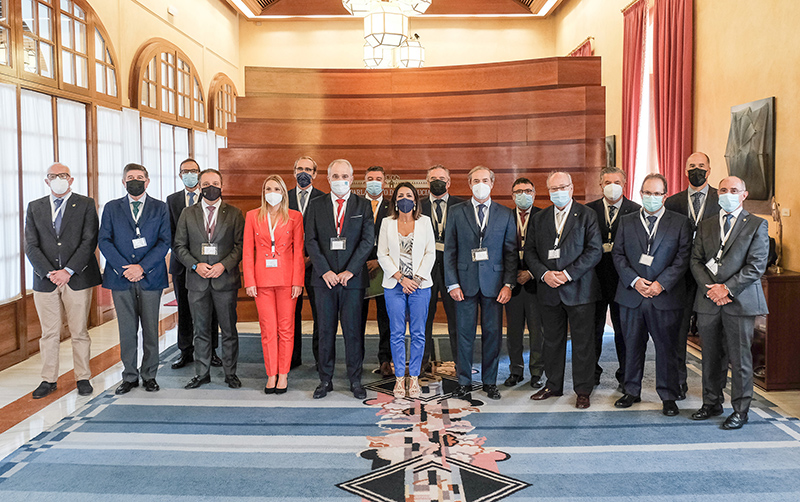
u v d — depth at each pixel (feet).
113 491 9.28
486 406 13.11
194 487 9.39
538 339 14.58
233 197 21.58
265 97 21.42
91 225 14.23
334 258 13.56
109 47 22.86
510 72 20.21
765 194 16.69
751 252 11.37
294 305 14.23
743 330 11.53
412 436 11.41
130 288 14.11
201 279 14.28
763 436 11.28
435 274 15.17
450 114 20.81
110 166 22.62
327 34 40.83
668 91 22.81
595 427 11.80
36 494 9.20
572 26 36.91
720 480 9.48
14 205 16.99
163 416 12.55
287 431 11.69
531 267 13.33
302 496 9.08
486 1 38.88
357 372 13.79
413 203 13.24
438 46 40.70
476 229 13.30
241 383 14.79
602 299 13.55
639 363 12.86
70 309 14.06
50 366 14.14
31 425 12.11
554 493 9.11
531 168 20.10
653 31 23.90
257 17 39.78
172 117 29.19
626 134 27.53
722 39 19.31
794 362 14.03
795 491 9.10
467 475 9.73
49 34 18.98
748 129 17.40
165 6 28.78
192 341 16.67
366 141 21.40
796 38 15.43
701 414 12.19
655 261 12.27
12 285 16.93
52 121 19.24
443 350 18.35
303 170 15.08
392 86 21.22
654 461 10.21
